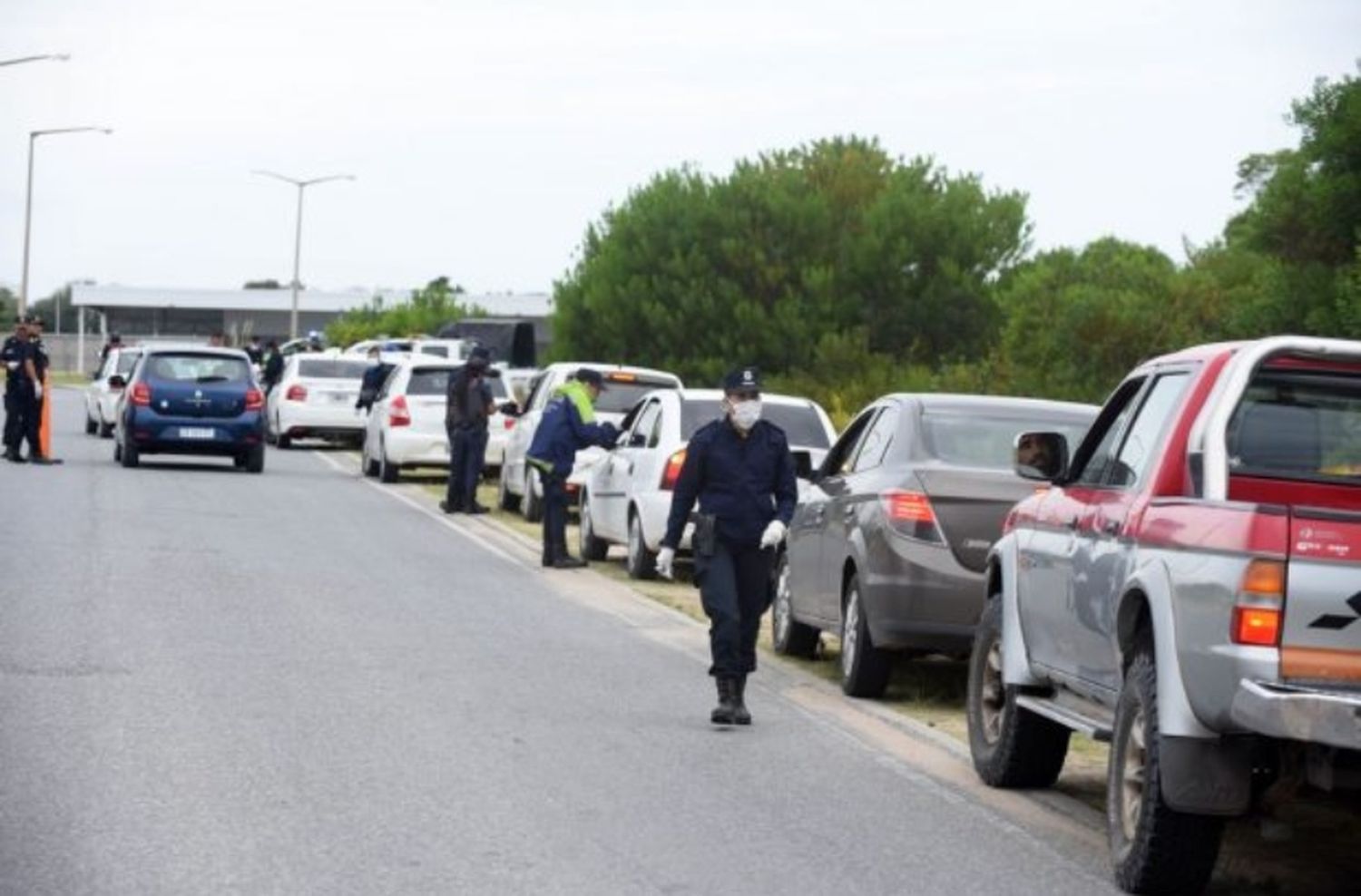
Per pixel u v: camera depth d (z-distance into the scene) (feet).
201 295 599.57
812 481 72.23
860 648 69.41
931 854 46.16
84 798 48.14
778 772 55.67
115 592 87.86
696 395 107.65
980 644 57.00
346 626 81.35
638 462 107.55
